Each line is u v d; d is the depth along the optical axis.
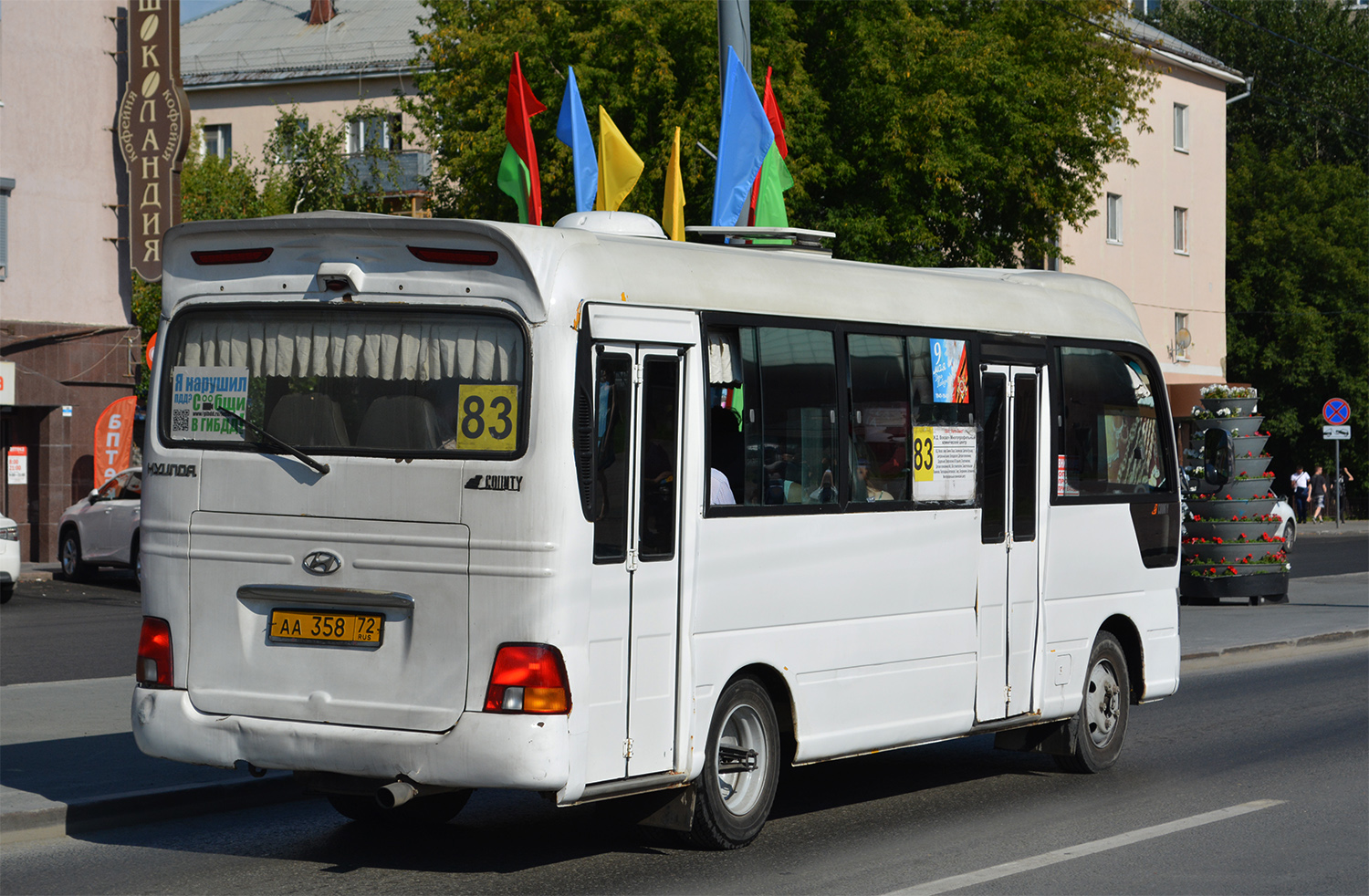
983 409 9.77
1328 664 17.00
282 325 7.59
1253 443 22.62
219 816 8.99
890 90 28.72
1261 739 12.05
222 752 7.46
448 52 33.06
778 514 8.23
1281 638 18.34
